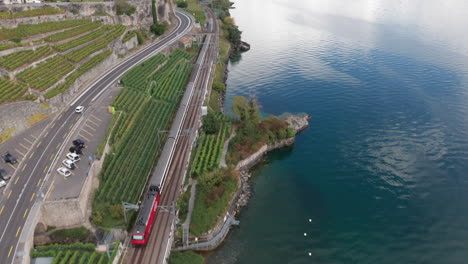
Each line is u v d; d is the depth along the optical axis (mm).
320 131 144250
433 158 123875
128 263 77750
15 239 75938
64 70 135750
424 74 194750
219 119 141625
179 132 122125
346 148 132500
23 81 122750
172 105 142750
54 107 120625
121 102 129625
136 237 79812
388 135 138875
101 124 116562
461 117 150000
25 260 74375
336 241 94062
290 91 178125
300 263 88000
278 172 122438
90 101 130125
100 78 149500
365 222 99562
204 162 115000
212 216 96062
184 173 105625
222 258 89188
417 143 132750
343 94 173250
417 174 116562
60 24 164000
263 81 190500
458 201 105125
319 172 120938
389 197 107750
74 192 86875
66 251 77875
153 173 103375
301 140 139500
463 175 115250
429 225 97625
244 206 106812
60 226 85625
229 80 193000
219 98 169125
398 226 97812
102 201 90000
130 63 167250
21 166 95312
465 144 131125
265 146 131500
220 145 125812
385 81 186625
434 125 144500
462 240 92812
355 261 88125
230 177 109375
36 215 80812
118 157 105562
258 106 163250
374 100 166500
